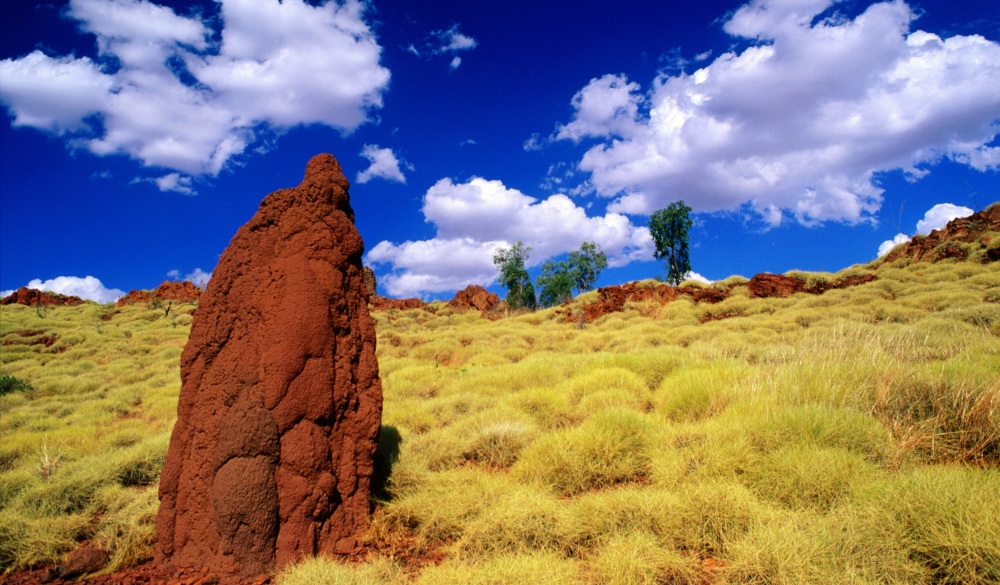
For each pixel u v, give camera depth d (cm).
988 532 377
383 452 724
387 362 1948
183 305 4684
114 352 2825
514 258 7575
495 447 775
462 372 1505
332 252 623
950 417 658
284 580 453
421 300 5262
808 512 462
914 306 2148
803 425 625
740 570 396
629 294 3669
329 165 662
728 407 781
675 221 5738
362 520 574
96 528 622
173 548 536
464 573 420
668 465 607
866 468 529
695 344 1628
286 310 568
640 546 434
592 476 642
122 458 795
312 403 555
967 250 3122
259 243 615
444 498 597
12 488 712
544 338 2558
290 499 523
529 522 503
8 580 520
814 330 1797
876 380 771
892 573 378
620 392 979
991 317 1552
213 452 535
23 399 1705
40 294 5731
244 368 558
